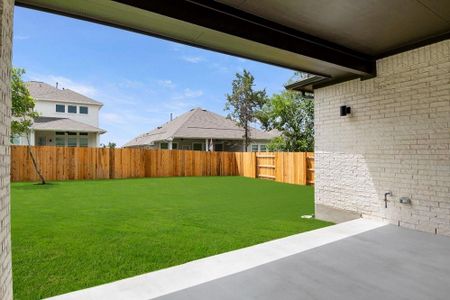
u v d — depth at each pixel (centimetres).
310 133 1608
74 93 2217
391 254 350
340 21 359
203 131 2103
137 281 283
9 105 210
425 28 383
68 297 251
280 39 377
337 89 561
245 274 298
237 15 333
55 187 1021
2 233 189
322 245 385
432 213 421
